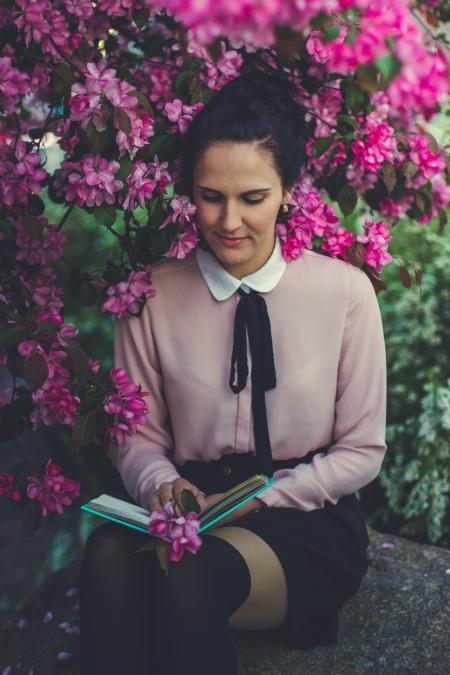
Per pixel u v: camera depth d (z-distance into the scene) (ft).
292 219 6.33
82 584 5.69
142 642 5.63
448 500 9.14
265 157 5.62
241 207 5.74
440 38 6.88
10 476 6.38
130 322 6.54
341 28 4.76
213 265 6.32
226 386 6.31
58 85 5.92
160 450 6.66
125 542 5.72
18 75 5.54
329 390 6.38
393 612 6.87
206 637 5.26
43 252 6.47
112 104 5.52
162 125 6.77
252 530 5.97
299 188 6.48
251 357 6.24
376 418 6.42
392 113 6.94
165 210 6.04
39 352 5.87
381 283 6.78
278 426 6.30
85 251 14.06
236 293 6.32
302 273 6.38
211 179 5.68
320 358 6.32
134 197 5.93
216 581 5.44
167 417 6.80
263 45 6.66
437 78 4.38
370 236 6.57
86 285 6.57
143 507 6.17
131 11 6.30
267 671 6.26
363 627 6.73
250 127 5.57
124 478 6.48
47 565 11.05
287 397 6.25
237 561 5.67
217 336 6.37
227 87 5.83
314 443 6.44
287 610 6.13
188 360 6.37
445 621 6.70
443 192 7.40
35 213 6.47
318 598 6.14
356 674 6.21
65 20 5.98
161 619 5.32
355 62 4.21
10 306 6.25
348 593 6.45
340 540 6.22
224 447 6.37
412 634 6.61
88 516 11.75
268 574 5.87
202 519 5.49
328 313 6.34
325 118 7.07
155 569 5.58
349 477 6.26
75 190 5.95
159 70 6.87
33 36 5.73
